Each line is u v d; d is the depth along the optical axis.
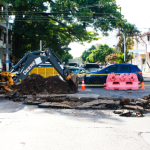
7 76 10.32
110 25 29.25
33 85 10.89
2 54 34.44
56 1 27.39
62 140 4.17
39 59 10.34
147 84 17.25
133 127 5.11
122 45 40.38
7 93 9.31
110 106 7.40
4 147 3.82
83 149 3.74
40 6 28.17
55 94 10.46
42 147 3.82
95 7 27.83
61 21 30.78
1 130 4.81
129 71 15.02
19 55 34.34
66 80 11.23
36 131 4.74
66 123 5.44
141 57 46.94
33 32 31.70
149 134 4.59
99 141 4.12
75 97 9.43
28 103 8.04
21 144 3.96
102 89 13.70
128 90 13.05
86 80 14.95
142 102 7.43
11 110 7.02
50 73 14.81
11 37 37.06
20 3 27.75
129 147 3.83
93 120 5.77
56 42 35.44
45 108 7.37
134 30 32.50
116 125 5.28
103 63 79.50
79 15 26.50
